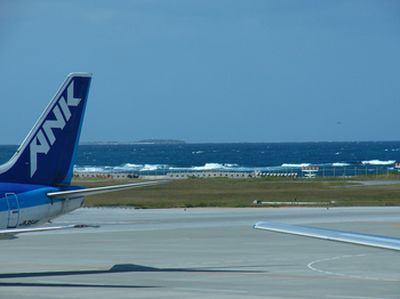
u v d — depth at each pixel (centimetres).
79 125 9369
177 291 7719
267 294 7538
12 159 8975
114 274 9019
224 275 8938
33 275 8944
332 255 10844
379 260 10294
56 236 13388
